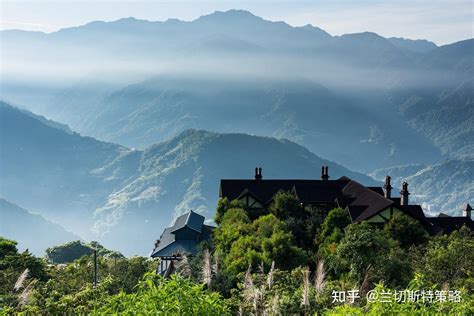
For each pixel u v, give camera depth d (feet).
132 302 42.37
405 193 173.06
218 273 86.07
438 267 88.33
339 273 93.86
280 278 83.15
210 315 41.29
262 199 178.60
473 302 52.95
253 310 57.00
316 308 58.59
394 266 87.25
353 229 95.40
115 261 147.64
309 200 174.09
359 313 45.62
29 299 82.07
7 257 128.77
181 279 42.78
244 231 138.00
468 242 97.40
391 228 135.95
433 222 180.45
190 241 175.94
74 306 80.33
